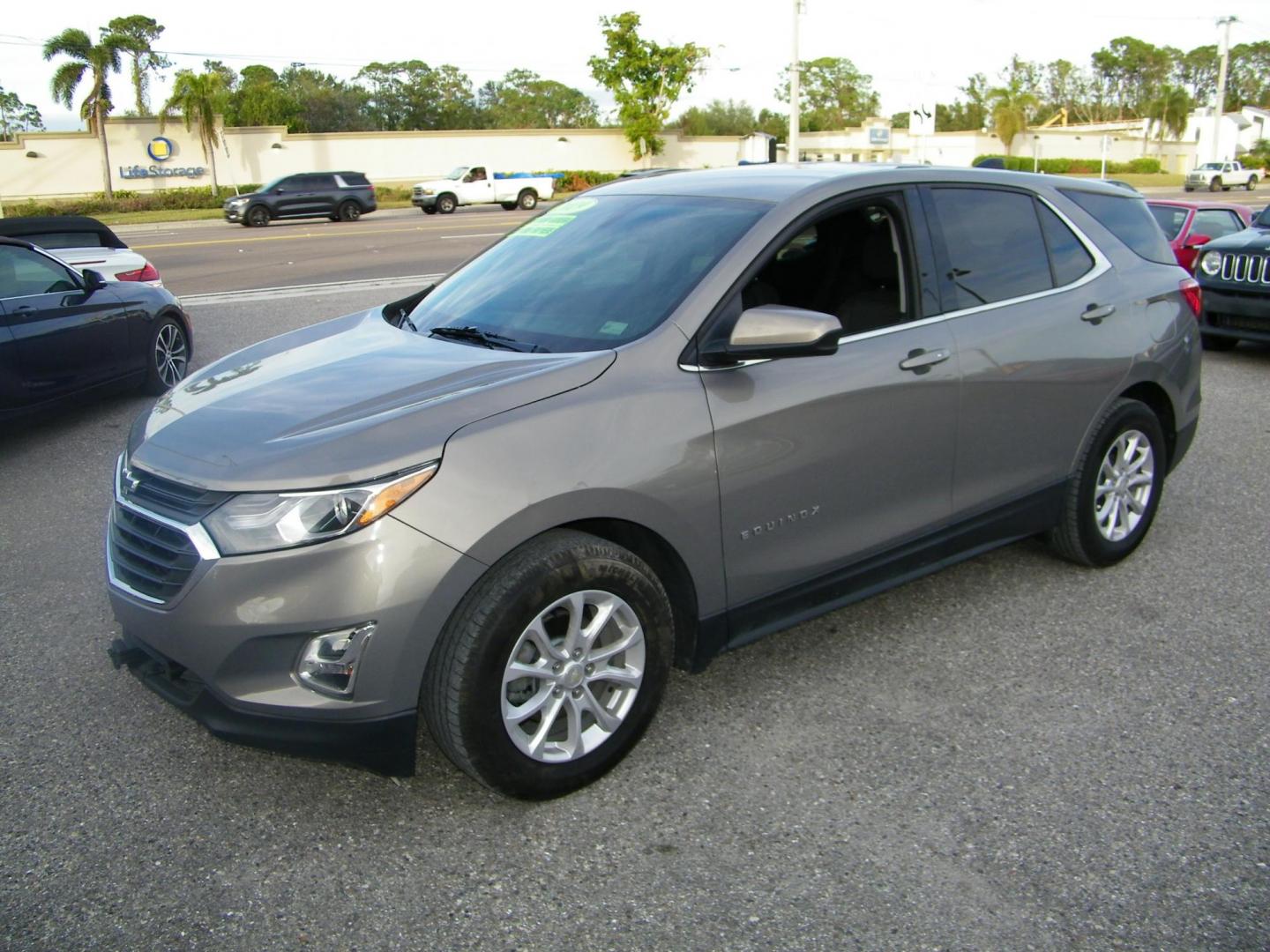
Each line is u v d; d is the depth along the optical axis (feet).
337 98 293.84
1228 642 13.42
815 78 350.23
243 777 10.71
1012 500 13.85
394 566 8.88
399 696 9.16
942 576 15.55
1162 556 16.21
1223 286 31.04
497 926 8.61
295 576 8.87
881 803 10.17
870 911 8.74
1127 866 9.27
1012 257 13.83
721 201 12.40
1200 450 22.03
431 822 9.96
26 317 22.84
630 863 9.36
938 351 12.43
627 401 10.11
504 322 11.93
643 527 10.42
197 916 8.74
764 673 12.69
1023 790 10.37
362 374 10.85
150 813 10.12
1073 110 397.80
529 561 9.43
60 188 154.61
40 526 18.11
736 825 9.86
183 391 11.68
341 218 114.93
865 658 13.05
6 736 11.44
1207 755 10.93
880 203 12.50
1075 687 12.34
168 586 9.39
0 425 22.45
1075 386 14.11
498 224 100.83
